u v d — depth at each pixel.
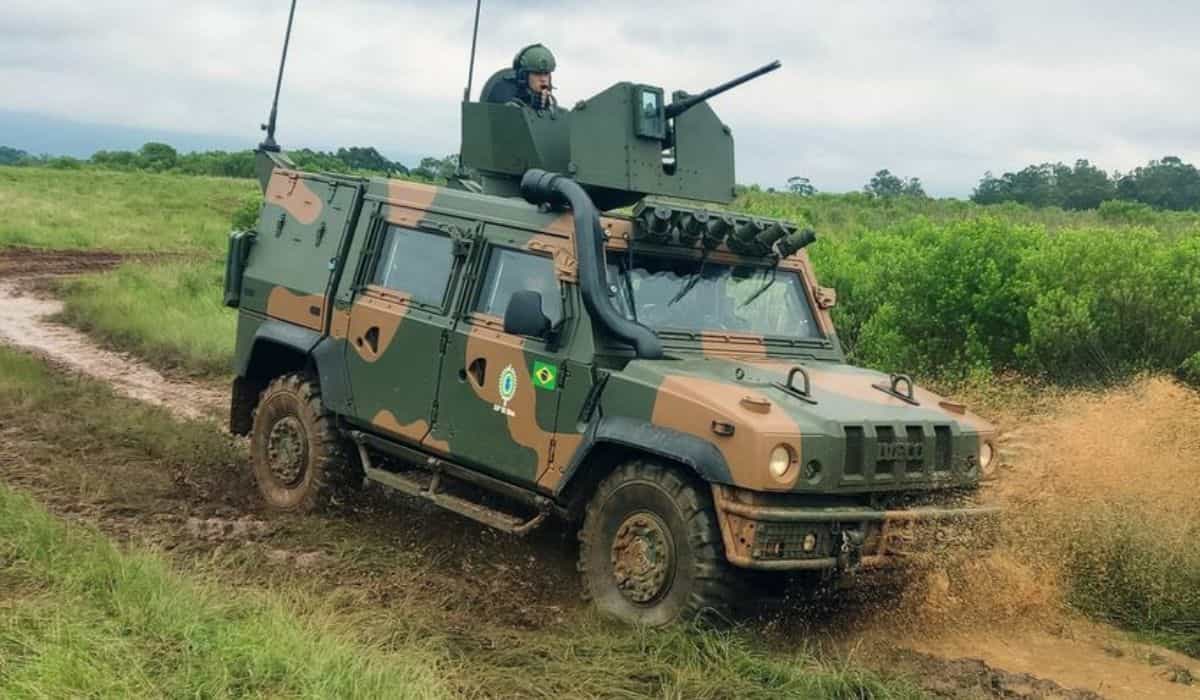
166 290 19.23
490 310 6.73
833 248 13.78
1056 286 10.59
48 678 4.30
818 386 6.09
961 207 27.00
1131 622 6.37
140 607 5.14
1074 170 39.88
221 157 69.44
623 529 5.86
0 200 37.97
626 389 5.89
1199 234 11.92
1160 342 10.02
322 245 7.86
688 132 7.42
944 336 11.14
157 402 11.94
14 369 12.12
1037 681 5.35
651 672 5.13
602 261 6.21
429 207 7.26
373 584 6.33
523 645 5.43
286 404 7.91
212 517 7.61
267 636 4.86
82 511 7.56
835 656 5.62
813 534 5.52
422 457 7.06
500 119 7.35
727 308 6.79
